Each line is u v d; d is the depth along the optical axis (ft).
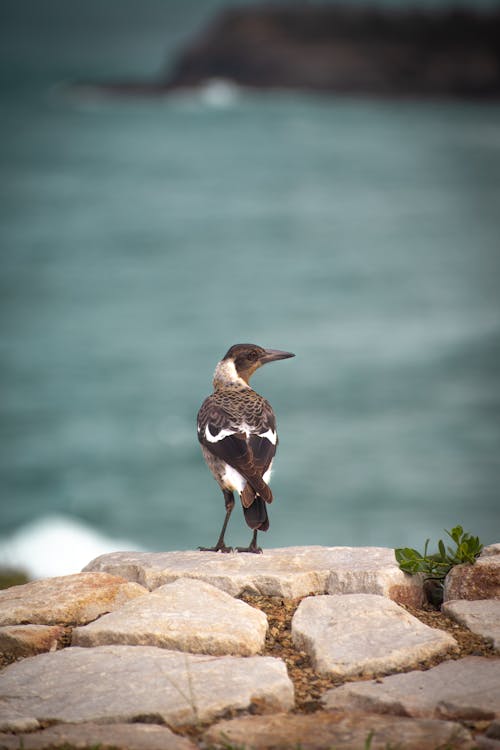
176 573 24.36
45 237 462.60
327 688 19.13
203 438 27.96
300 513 119.44
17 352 224.74
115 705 17.75
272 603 23.35
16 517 120.37
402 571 23.80
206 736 16.80
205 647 20.36
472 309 272.31
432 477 130.72
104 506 124.77
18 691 18.51
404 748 16.14
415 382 185.16
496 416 160.86
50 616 22.45
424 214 579.89
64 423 164.76
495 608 22.35
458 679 18.84
